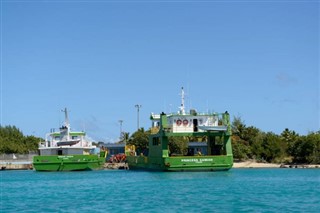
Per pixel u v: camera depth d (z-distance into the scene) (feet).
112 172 327.26
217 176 259.19
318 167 440.45
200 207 140.26
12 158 494.59
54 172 331.57
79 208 143.95
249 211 131.85
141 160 333.62
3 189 215.31
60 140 350.84
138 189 196.03
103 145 533.14
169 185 211.00
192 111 284.41
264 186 206.90
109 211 136.26
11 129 627.87
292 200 155.22
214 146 294.66
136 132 516.73
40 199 171.01
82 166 332.39
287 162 497.87
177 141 424.46
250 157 505.66
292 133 629.10
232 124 562.66
